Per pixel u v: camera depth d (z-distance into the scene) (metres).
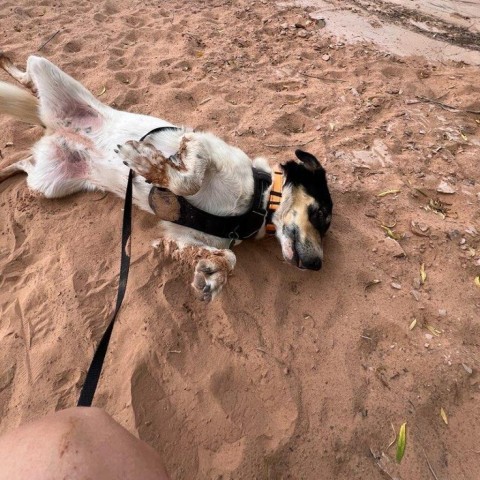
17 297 0.77
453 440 0.68
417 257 0.86
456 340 0.76
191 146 0.75
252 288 0.79
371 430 0.67
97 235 0.84
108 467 0.36
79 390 0.68
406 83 1.20
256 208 0.81
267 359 0.71
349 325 0.76
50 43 1.26
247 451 0.63
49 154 0.87
